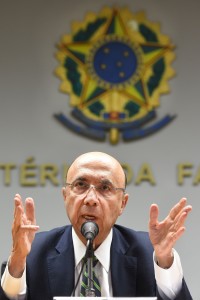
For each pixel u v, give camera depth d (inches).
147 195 234.8
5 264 122.4
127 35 238.8
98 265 128.3
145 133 235.8
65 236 133.0
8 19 238.1
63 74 236.5
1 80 236.2
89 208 121.7
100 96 235.8
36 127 235.1
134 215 233.5
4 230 228.7
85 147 235.1
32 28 238.1
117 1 240.8
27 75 236.7
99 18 239.0
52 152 234.4
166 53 240.2
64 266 128.6
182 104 239.5
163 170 236.5
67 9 239.1
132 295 127.9
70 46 237.5
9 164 232.4
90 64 236.7
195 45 241.4
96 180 123.0
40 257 130.0
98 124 234.1
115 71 236.8
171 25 241.4
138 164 235.8
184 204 119.5
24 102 235.9
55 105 236.2
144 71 238.1
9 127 234.7
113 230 135.3
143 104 236.7
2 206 229.9
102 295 125.6
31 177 232.5
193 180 236.7
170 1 241.6
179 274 120.3
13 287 117.3
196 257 233.5
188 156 237.6
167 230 119.6
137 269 130.3
